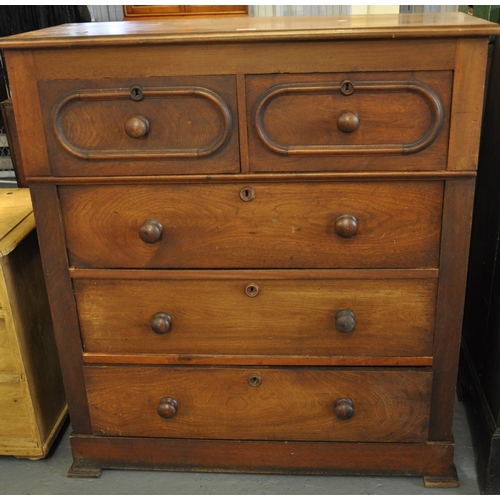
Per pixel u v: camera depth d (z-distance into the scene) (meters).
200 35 1.20
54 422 1.77
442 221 1.32
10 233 1.54
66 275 1.44
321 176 1.29
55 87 1.27
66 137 1.31
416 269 1.37
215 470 1.61
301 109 1.25
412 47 1.19
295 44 1.20
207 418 1.56
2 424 1.66
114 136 1.30
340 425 1.53
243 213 1.35
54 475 1.65
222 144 1.28
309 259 1.38
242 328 1.46
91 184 1.35
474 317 1.79
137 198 1.36
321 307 1.43
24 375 1.59
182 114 1.27
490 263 1.61
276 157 1.29
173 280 1.43
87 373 1.53
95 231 1.40
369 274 1.38
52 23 2.17
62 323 1.49
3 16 2.11
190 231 1.38
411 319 1.42
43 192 1.37
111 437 1.60
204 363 1.50
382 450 1.54
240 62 1.22
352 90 1.22
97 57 1.24
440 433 1.52
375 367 1.47
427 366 1.46
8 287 1.50
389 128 1.25
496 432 1.49
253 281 1.41
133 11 2.33
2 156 2.40
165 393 1.54
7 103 1.87
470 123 1.23
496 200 1.55
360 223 1.34
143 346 1.51
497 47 1.57
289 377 1.49
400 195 1.31
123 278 1.44
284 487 1.57
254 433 1.56
